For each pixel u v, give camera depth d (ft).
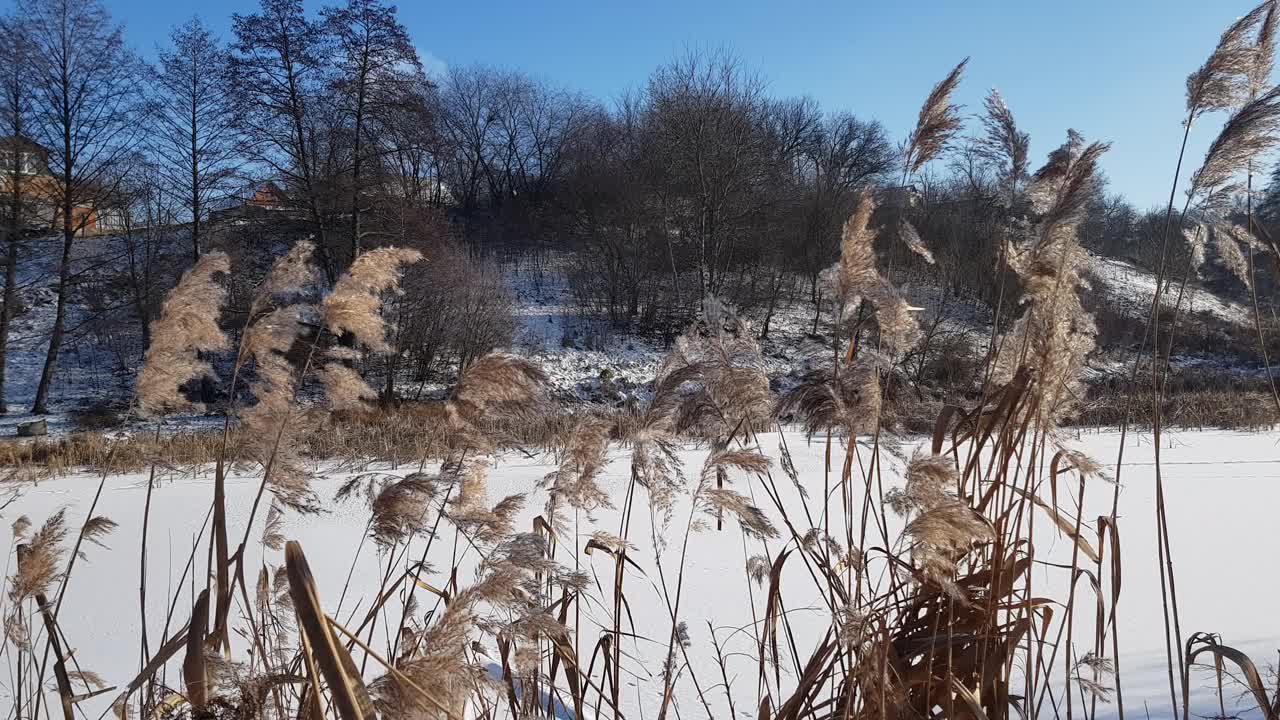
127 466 35.55
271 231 81.76
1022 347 7.89
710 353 7.49
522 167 157.79
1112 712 12.32
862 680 7.13
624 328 98.84
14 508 29.32
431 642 5.85
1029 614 7.39
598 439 8.46
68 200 77.97
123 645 15.92
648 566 20.59
